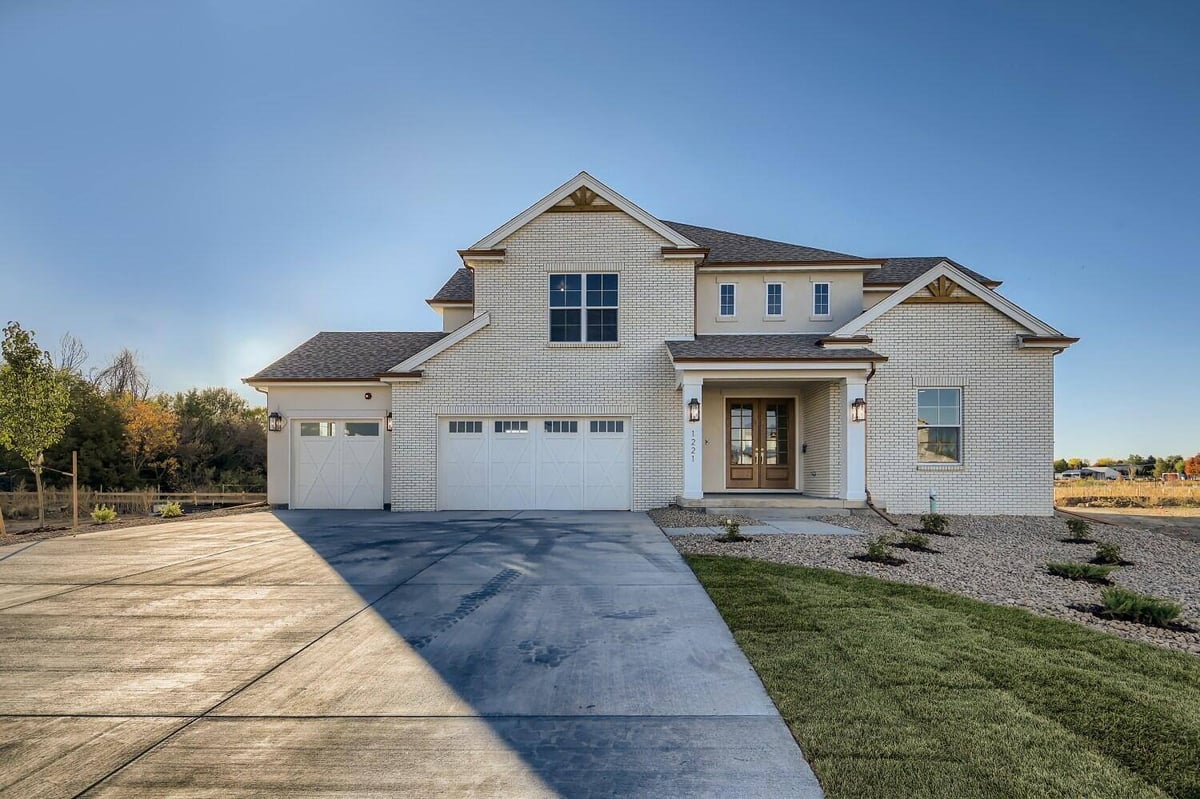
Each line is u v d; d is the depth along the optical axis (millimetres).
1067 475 42531
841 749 3711
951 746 3738
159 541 11609
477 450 16156
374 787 3428
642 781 3465
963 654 5246
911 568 8781
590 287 16234
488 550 10125
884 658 5168
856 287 17109
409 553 9953
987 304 15328
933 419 15406
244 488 38312
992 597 7301
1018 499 15125
